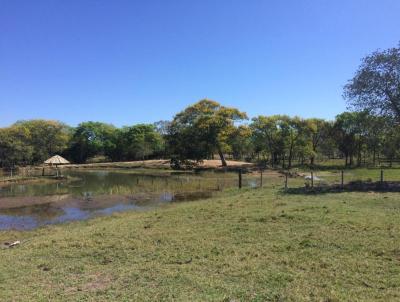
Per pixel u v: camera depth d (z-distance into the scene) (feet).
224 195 92.68
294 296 24.40
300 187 91.86
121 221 56.95
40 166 250.78
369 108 103.91
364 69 102.89
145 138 317.63
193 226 47.57
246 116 205.77
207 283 27.37
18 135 233.14
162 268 31.30
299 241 37.50
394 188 81.71
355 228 41.57
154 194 102.17
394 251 33.04
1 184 140.77
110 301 25.00
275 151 229.25
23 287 28.37
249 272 29.27
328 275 27.99
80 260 35.24
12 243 48.42
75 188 123.95
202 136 200.95
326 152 296.51
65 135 280.51
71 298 25.77
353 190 81.46
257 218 49.57
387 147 132.98
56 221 67.97
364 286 25.79
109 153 334.24
